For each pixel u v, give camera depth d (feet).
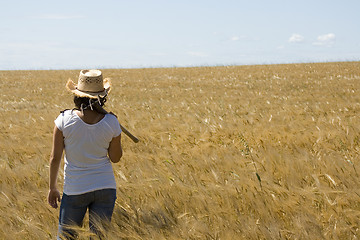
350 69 103.55
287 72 100.99
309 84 75.00
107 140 10.56
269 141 23.81
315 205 13.75
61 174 16.75
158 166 17.89
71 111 10.47
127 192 14.51
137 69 127.54
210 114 36.91
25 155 21.49
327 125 29.48
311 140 24.03
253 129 27.45
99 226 10.62
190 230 11.64
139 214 12.87
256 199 13.25
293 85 73.20
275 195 13.83
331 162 17.61
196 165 17.81
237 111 40.81
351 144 23.24
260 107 44.37
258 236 11.33
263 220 12.55
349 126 26.94
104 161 10.77
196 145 22.76
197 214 12.99
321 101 51.47
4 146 23.34
